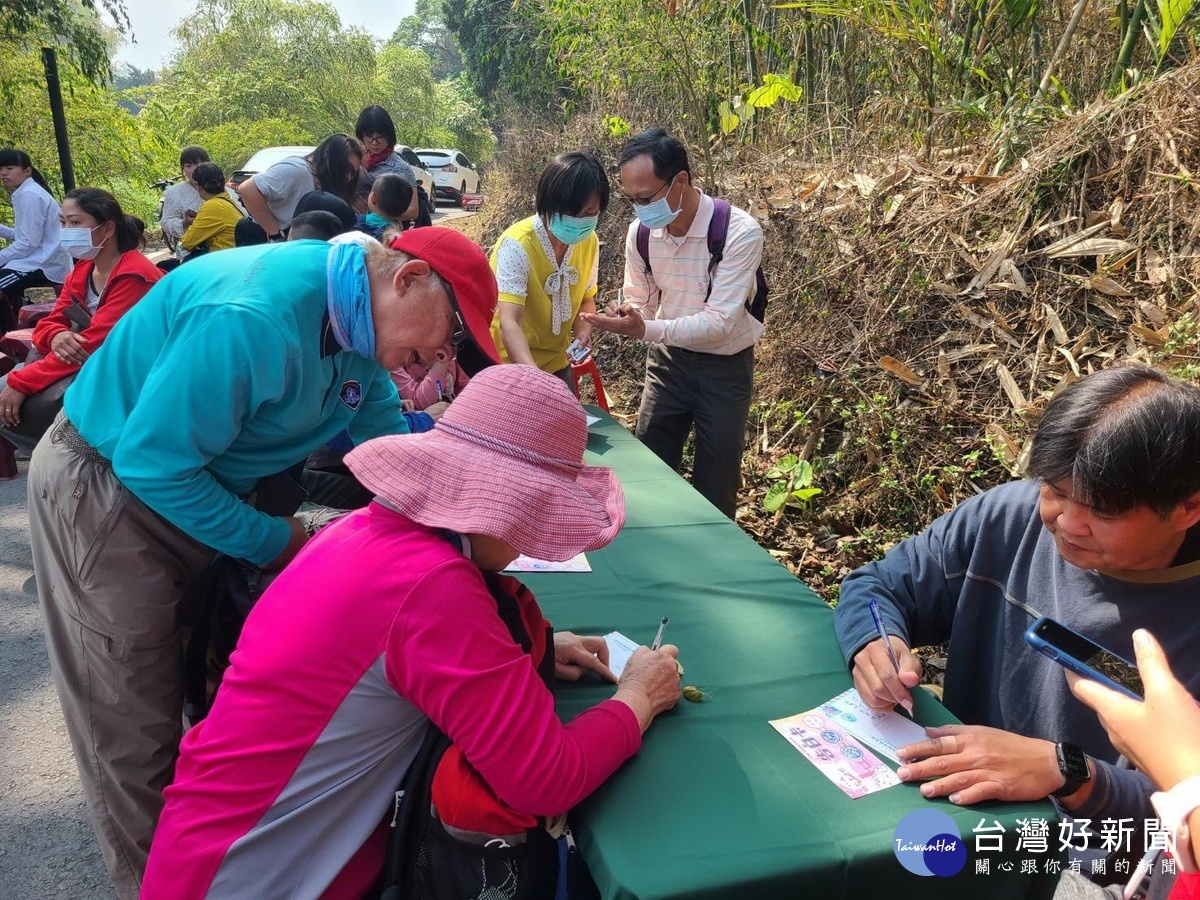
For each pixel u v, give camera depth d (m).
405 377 2.86
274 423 1.77
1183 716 1.06
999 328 3.81
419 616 1.25
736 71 6.94
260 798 1.30
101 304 3.38
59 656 1.87
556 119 10.29
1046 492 1.37
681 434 3.58
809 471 3.79
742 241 3.05
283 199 5.22
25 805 2.56
